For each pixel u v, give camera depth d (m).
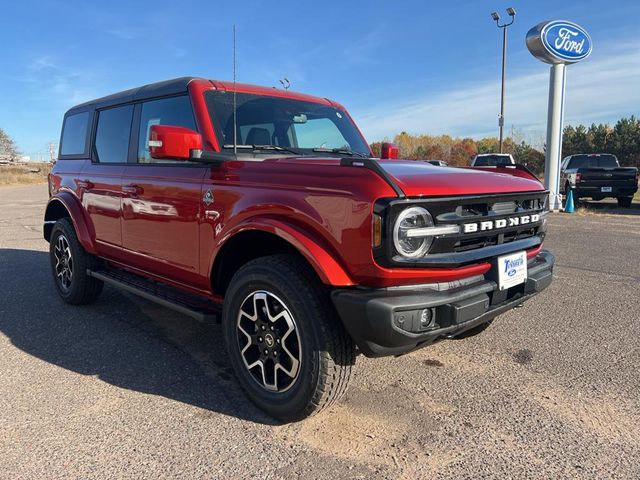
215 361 3.88
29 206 17.98
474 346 4.14
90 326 4.64
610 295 5.60
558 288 5.89
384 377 3.57
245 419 3.02
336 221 2.64
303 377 2.80
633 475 2.47
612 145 49.72
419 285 2.67
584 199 21.20
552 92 15.54
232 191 3.16
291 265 2.85
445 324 2.65
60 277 5.37
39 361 3.85
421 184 2.69
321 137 4.26
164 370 3.70
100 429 2.90
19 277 6.56
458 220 2.74
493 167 3.98
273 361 2.98
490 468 2.53
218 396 3.31
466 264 2.82
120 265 4.52
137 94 4.30
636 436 2.82
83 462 2.58
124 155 4.41
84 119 5.17
